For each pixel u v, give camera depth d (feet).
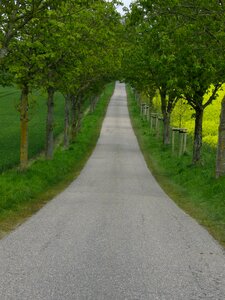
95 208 46.06
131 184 68.49
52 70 67.77
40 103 269.44
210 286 21.68
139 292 20.45
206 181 61.62
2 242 30.30
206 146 105.50
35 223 37.58
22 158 68.64
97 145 138.31
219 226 38.60
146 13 53.01
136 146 138.10
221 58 55.57
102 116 240.94
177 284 21.80
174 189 64.69
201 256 27.58
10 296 19.61
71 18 47.73
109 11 64.64
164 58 53.78
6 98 295.28
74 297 19.58
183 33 53.26
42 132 149.89
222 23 52.39
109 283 21.62
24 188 54.29
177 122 143.74
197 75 67.67
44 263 25.02
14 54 57.88
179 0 51.31
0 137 138.92
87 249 28.50
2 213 42.63
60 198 53.67
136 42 92.79
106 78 133.80
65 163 90.27
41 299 19.29
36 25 50.29
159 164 98.02
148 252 28.09
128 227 36.27
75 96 131.03
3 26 44.27
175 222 39.22
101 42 67.46
